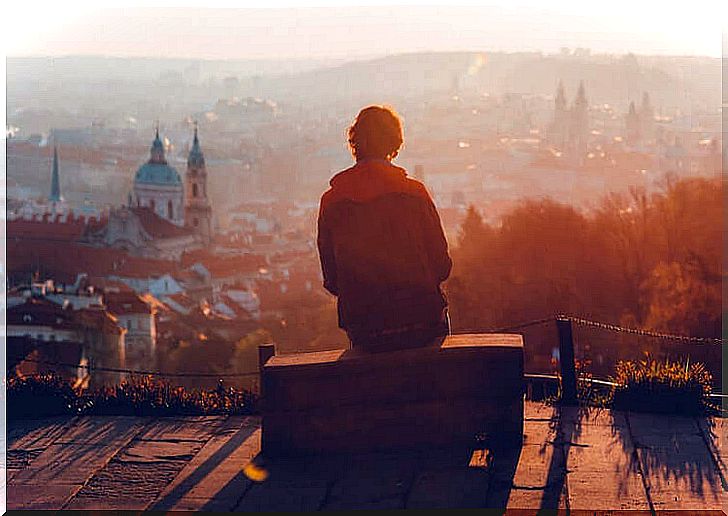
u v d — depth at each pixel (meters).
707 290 23.50
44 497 4.23
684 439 4.89
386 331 4.82
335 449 4.68
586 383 6.21
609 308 25.89
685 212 23.86
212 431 5.32
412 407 4.67
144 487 4.36
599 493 4.07
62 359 37.09
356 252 4.82
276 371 4.69
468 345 4.70
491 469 4.37
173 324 52.66
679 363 6.14
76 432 5.34
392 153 5.02
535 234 27.05
